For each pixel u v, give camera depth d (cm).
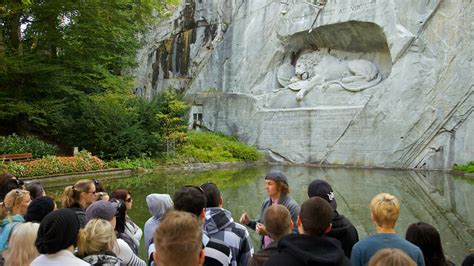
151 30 3447
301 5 2575
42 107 2028
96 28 2120
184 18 3344
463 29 1900
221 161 2372
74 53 2189
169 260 212
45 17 2030
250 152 2505
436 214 980
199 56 3253
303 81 2602
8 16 1962
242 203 1156
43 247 288
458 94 1897
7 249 349
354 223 908
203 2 3253
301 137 2461
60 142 2191
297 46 2706
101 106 2119
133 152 2131
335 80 2458
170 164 2192
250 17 2891
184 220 221
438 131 1953
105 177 1750
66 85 2153
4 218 434
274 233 328
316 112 2405
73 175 1706
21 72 1905
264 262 277
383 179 1630
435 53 1988
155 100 2555
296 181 1606
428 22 2017
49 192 1355
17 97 1984
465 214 975
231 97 2839
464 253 680
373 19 2205
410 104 2041
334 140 2316
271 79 2773
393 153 2083
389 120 2106
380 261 201
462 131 1883
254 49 2839
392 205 346
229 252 358
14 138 1888
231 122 2823
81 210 458
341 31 2423
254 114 2714
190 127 2934
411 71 2052
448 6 1961
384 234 339
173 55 3381
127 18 2341
